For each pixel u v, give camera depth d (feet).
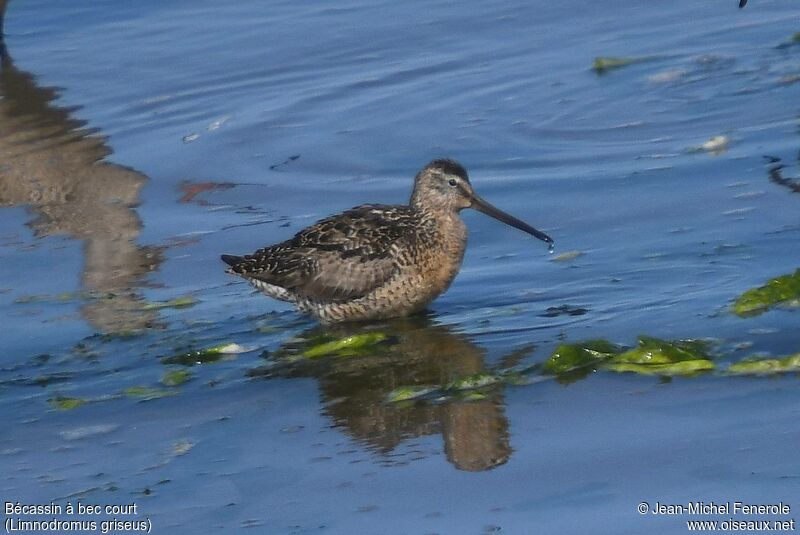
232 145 59.93
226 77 67.77
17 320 44.68
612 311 41.70
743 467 32.04
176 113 64.08
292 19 74.79
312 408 37.60
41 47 73.10
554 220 49.42
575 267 45.29
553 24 71.87
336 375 39.55
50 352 42.19
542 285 44.34
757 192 49.47
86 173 58.13
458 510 31.45
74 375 40.60
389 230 43.32
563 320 41.52
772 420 33.96
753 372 36.50
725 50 66.39
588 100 62.18
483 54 68.59
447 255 43.09
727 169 52.19
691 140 56.29
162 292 46.73
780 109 58.49
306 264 43.39
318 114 62.80
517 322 41.81
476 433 35.09
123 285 47.47
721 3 72.95
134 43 72.95
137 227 52.65
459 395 37.27
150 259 49.55
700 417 34.50
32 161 59.72
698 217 47.88
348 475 33.58
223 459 35.04
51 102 65.87
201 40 72.64
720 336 38.91
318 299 43.32
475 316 42.83
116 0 78.95
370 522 31.27
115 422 37.63
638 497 31.27
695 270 43.73
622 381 36.94
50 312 45.32
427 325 42.60
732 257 44.29
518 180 53.78
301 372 39.93
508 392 37.14
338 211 52.54
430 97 63.77
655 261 44.83
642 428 34.30
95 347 42.42
